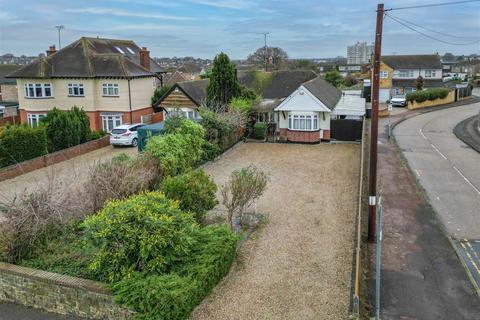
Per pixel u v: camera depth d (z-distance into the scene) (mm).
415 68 78625
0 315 11031
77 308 10828
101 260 10797
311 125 31375
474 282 12438
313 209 17609
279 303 10938
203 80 39000
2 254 12047
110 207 11492
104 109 38969
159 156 19172
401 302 11398
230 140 29984
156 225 10914
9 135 24984
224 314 10445
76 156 28844
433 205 19094
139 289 9938
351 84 73625
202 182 15258
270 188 20547
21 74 38562
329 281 12055
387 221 17078
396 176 23750
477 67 126688
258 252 13711
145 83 41062
